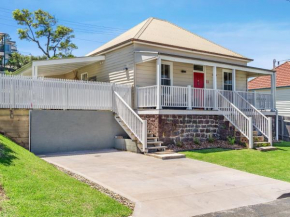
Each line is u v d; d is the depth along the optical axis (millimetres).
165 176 8109
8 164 6590
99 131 13289
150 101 13422
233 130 13969
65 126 12359
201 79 17531
